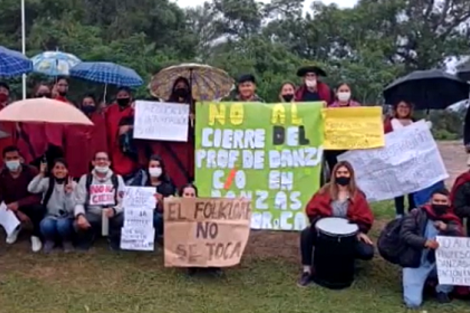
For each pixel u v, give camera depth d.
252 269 7.32
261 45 35.03
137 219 7.43
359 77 35.78
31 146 8.70
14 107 7.19
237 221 7.15
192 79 8.79
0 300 6.50
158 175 7.70
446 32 44.94
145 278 7.03
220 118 8.12
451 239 6.50
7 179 7.81
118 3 36.56
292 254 7.72
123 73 11.14
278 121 8.04
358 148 7.99
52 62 12.05
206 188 8.11
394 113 8.34
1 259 7.43
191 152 8.35
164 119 8.25
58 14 33.41
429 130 7.99
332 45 44.50
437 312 6.42
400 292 6.86
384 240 6.73
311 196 7.96
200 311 6.33
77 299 6.56
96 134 8.50
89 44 30.66
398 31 44.31
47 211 7.70
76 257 7.48
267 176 8.05
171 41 37.44
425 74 8.23
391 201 10.14
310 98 8.59
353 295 6.75
